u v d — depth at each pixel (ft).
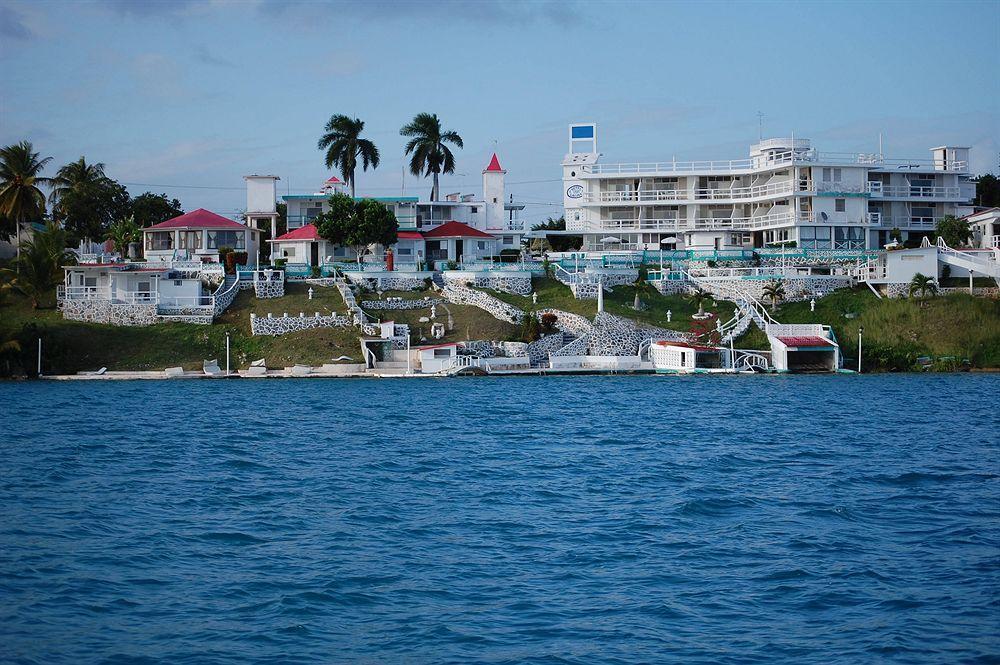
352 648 116.98
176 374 418.51
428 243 588.91
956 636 120.16
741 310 479.82
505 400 352.28
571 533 165.07
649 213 634.43
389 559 150.10
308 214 603.67
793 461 236.22
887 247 569.64
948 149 640.17
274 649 116.47
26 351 425.28
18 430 278.05
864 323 476.95
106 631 121.19
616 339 455.22
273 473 218.38
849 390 387.96
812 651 116.26
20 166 561.43
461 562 148.46
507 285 495.00
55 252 488.85
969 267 499.92
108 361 430.61
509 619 125.80
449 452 246.88
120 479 209.77
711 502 188.55
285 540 160.35
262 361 429.38
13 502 185.68
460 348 439.63
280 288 484.33
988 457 242.78
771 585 138.31
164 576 141.49
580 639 119.55
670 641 119.03
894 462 235.20
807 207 602.03
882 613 127.65
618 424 295.69
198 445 255.29
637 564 147.74
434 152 650.43
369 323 452.35
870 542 159.63
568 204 638.12
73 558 149.07
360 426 290.35
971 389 390.63
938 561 148.87
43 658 113.29
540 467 226.58
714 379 424.87
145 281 465.88
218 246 542.98
